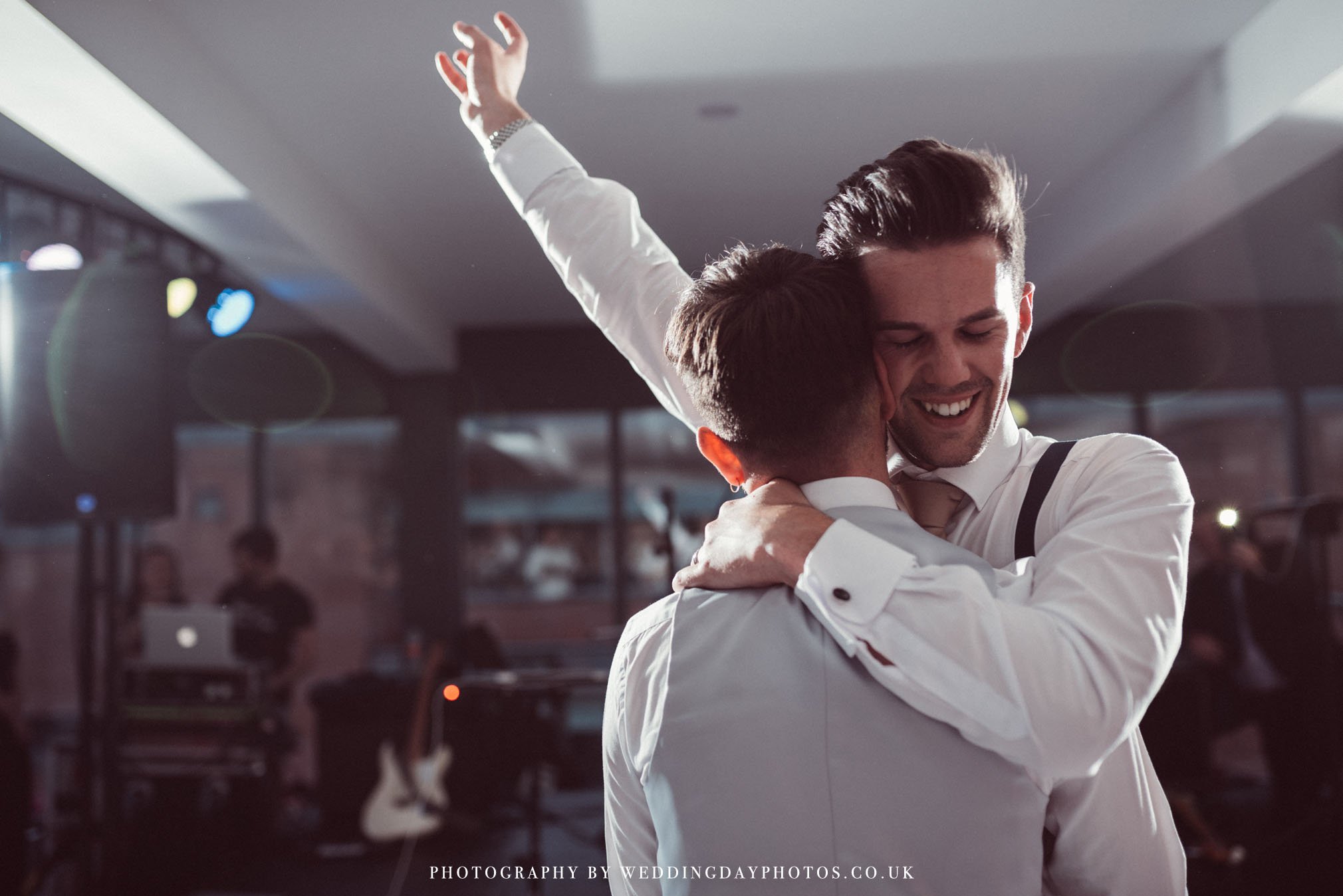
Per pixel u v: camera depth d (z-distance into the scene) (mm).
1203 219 4148
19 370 4168
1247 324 6793
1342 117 3248
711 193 4484
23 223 4270
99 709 6789
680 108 3793
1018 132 4125
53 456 4152
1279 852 4141
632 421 7121
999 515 979
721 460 936
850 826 743
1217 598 4672
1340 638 4867
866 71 3592
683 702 811
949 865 737
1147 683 741
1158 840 841
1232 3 3234
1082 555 798
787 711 774
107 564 4488
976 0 3172
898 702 765
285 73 3488
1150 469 867
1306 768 4445
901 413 931
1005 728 723
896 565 748
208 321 5203
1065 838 822
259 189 3729
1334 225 5203
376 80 3547
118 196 4227
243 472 7676
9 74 2816
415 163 4195
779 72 3580
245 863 4711
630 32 3279
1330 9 2920
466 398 7035
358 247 4746
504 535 7312
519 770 5062
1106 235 4383
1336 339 6688
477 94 1414
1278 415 6816
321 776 5219
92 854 4227
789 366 831
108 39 2828
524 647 7227
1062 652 719
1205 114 3627
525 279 5824
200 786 4859
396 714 5266
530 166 1356
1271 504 6625
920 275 852
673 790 793
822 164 4273
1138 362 6848
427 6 3113
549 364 7012
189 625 4887
